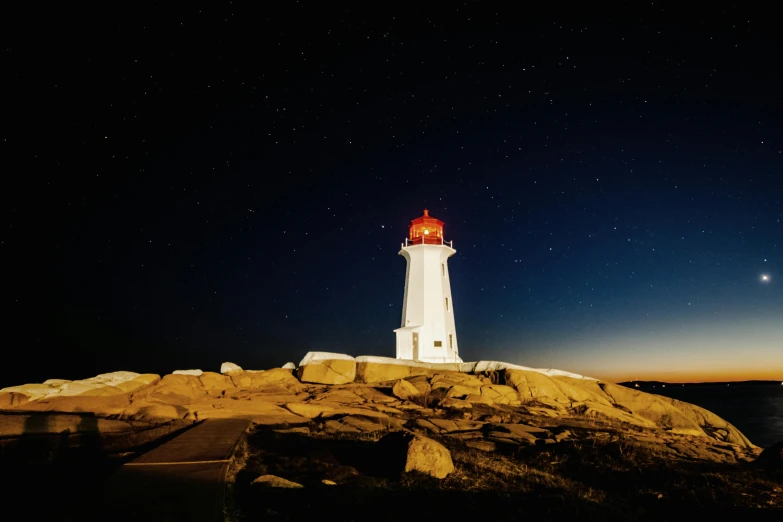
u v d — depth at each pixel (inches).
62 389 601.0
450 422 519.5
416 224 1248.8
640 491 318.3
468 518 233.6
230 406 550.3
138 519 173.6
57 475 299.6
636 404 752.3
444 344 1107.9
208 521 173.0
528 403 694.5
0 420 421.4
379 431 452.4
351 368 814.5
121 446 383.2
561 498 280.5
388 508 235.6
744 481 358.9
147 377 697.6
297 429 444.8
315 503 230.5
